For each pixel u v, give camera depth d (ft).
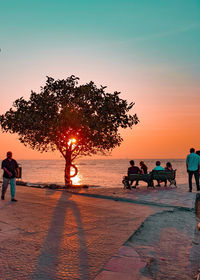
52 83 57.21
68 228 21.72
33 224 22.67
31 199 36.63
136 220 25.22
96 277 12.70
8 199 36.17
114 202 35.83
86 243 18.03
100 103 55.11
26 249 16.57
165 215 28.12
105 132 56.13
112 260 14.92
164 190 47.60
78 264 14.42
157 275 13.51
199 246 18.45
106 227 22.36
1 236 19.07
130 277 12.87
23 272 13.24
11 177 34.60
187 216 27.99
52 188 53.16
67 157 57.31
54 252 16.19
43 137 56.13
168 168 56.75
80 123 52.31
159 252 16.89
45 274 13.07
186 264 15.10
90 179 184.85
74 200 36.81
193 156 45.14
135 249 17.21
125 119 55.83
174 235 20.77
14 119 54.49
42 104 53.21
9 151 35.04
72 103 55.77
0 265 14.05
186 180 147.64
